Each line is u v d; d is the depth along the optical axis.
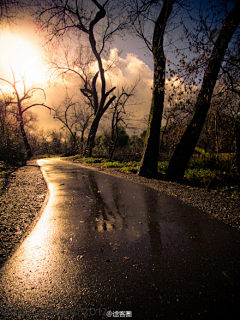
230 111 11.53
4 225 4.13
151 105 11.32
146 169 11.12
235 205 5.79
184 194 7.06
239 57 7.23
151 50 10.58
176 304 2.19
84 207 5.52
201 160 16.59
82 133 39.59
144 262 2.97
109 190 7.56
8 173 11.02
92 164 17.81
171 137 13.56
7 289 2.40
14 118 20.59
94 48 22.81
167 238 3.73
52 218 4.68
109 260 3.01
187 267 2.84
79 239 3.67
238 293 2.35
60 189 7.62
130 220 4.60
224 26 8.03
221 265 2.88
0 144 16.45
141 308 2.14
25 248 3.33
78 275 2.67
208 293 2.35
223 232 3.97
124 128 23.30
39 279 2.58
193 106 10.38
